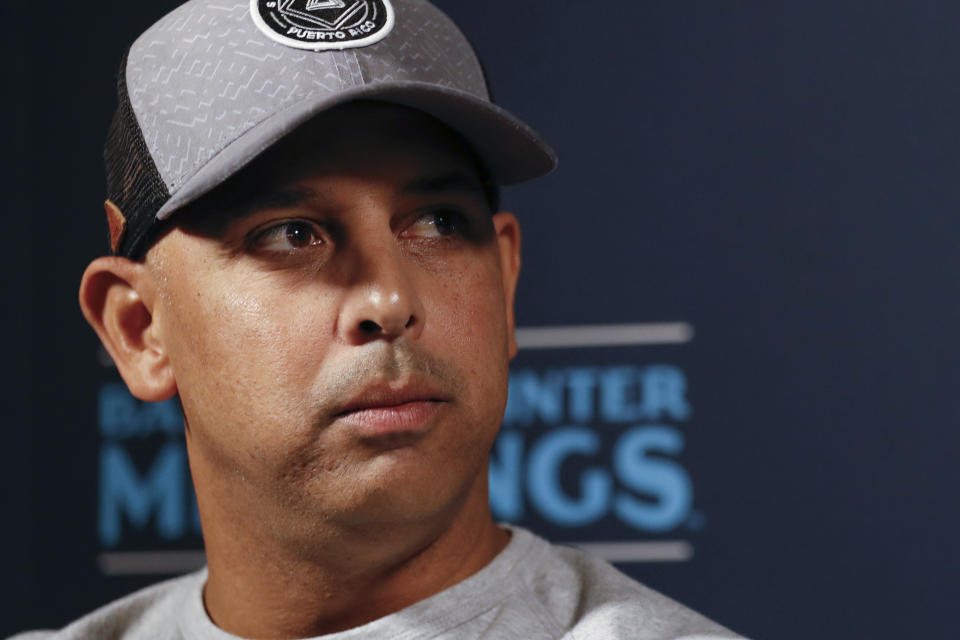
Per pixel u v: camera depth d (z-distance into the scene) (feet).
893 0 22.38
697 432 22.26
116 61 24.68
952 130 22.00
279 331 8.90
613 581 10.46
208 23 9.66
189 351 9.46
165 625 11.62
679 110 22.84
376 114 9.18
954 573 21.31
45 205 24.57
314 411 8.75
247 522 9.70
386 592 9.70
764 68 22.68
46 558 23.82
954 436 21.49
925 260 21.85
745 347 22.27
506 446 22.63
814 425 21.91
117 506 23.86
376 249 8.91
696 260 22.56
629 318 22.62
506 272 11.55
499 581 10.04
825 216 22.22
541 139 10.02
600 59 23.13
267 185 9.00
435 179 9.39
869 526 21.61
